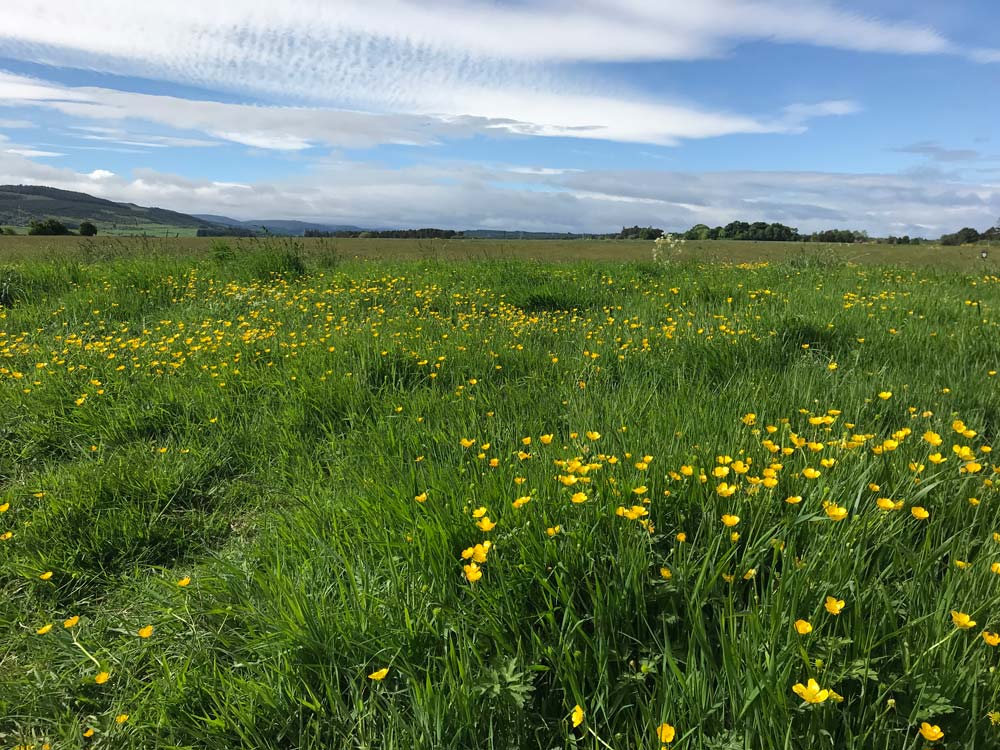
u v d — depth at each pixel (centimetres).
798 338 487
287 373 449
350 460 319
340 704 161
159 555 276
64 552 270
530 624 174
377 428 353
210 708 179
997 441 276
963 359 414
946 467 230
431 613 184
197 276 951
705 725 143
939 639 152
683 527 207
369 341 507
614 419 308
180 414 413
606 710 155
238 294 800
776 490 212
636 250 2823
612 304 729
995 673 142
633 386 380
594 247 3219
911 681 145
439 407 373
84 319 717
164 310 761
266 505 308
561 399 375
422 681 168
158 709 177
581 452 254
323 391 410
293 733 164
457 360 466
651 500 211
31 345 588
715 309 633
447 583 190
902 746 137
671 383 396
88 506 297
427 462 274
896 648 158
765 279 903
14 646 222
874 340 479
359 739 154
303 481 314
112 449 378
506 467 258
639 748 136
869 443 241
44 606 244
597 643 162
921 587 171
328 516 254
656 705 151
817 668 143
